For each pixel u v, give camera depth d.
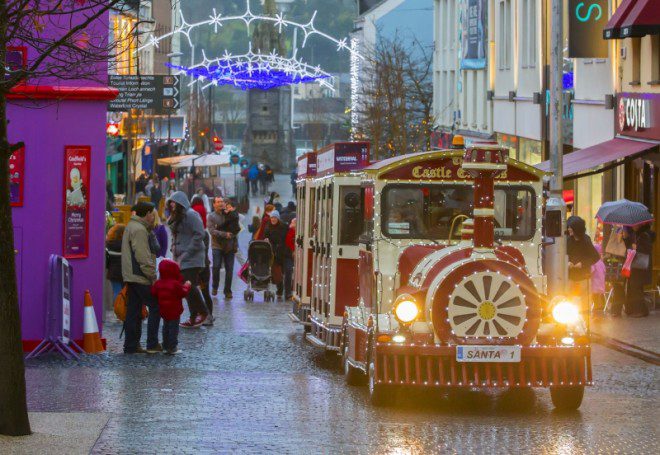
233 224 37.62
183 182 90.50
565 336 16.69
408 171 18.67
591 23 40.06
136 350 23.47
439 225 18.67
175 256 28.28
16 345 14.14
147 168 90.19
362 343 18.58
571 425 15.66
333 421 15.73
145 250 23.28
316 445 13.98
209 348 24.56
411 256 18.06
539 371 16.47
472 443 14.23
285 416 16.09
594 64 43.31
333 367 22.28
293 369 21.86
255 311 33.16
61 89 22.89
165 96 44.09
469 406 17.36
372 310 18.58
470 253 16.73
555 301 16.78
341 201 23.44
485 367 16.39
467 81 74.19
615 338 26.41
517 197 19.02
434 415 16.39
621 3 36.34
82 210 23.44
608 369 22.19
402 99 76.44
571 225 30.02
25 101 22.80
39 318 23.16
